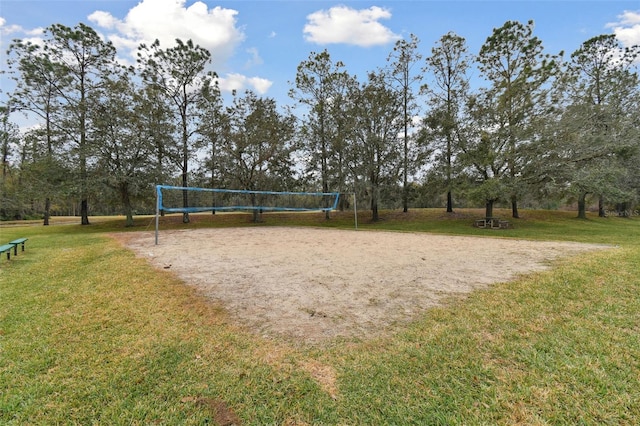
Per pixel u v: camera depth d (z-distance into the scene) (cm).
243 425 182
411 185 2033
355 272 539
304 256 709
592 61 2131
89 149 1609
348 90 1969
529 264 574
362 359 247
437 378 221
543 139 1465
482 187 1516
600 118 1662
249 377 226
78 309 356
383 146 1862
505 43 1753
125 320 325
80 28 1723
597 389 202
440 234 1298
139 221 2108
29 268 569
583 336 273
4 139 1969
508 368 230
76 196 1611
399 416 186
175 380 223
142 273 521
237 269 564
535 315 323
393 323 316
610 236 1248
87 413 191
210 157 2005
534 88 1639
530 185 1548
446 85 2011
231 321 324
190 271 545
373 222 2000
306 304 374
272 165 2034
